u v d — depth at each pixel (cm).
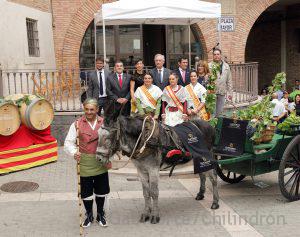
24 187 814
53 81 1185
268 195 775
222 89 1048
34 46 1412
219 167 809
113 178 875
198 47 1717
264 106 728
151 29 1728
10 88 1247
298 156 747
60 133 1156
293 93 1420
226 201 741
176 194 778
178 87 859
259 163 744
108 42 1653
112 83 967
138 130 601
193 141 659
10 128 900
